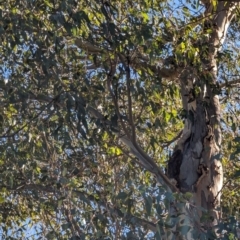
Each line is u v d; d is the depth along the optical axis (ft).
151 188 38.68
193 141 62.95
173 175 62.03
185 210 39.60
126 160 62.49
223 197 68.80
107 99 59.16
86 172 57.57
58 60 54.29
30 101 56.44
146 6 58.29
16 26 53.26
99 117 54.85
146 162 59.36
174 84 61.87
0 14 53.52
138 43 54.19
